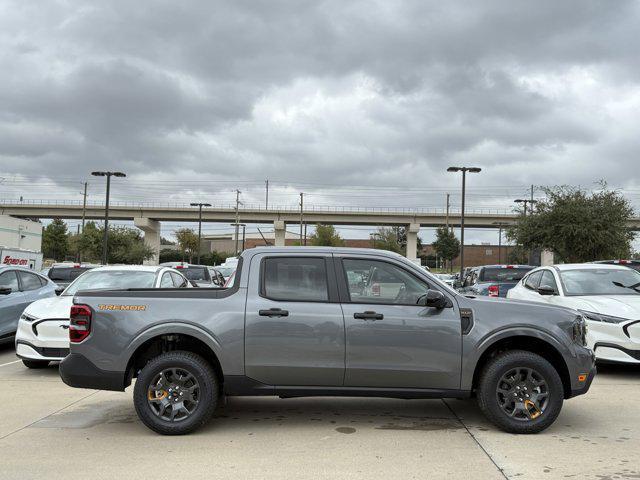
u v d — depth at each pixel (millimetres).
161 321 5691
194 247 86250
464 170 40500
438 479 4484
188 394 5691
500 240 82312
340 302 5785
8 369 9516
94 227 68125
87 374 5676
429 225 90750
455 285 14383
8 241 57125
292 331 5664
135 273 10602
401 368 5664
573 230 31578
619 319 8477
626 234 32156
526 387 5727
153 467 4750
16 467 4742
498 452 5152
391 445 5367
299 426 6043
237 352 5656
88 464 4820
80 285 10320
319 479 4484
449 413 6586
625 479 4488
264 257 5973
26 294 11781
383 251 6062
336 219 89188
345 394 5719
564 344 5758
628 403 7098
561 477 4531
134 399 5645
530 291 11242
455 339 5695
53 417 6375
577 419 6324
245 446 5336
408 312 5738
